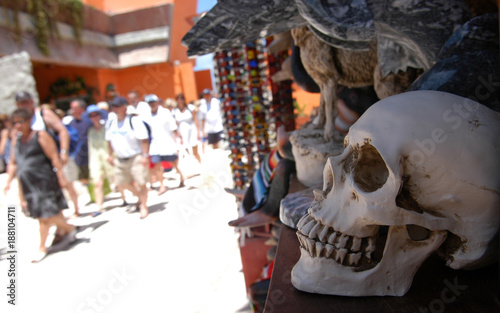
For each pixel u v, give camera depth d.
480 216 0.67
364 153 0.73
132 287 2.86
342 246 0.75
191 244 3.51
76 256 3.70
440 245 0.74
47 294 2.95
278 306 0.77
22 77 7.66
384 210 0.67
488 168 0.64
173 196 5.56
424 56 0.95
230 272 2.82
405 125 0.67
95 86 11.45
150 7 10.77
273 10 0.93
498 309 0.66
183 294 2.62
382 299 0.74
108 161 4.81
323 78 1.40
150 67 12.30
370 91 1.49
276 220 1.80
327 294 0.78
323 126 1.55
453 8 0.85
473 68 0.76
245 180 2.60
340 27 0.83
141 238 3.92
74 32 9.52
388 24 0.90
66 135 4.41
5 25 7.89
